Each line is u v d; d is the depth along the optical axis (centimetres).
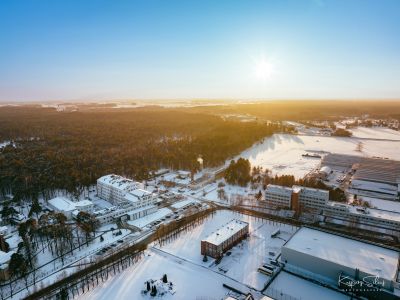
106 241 14800
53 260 13112
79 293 10894
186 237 14975
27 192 19675
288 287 10919
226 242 13462
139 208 17975
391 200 19700
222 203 19675
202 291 10988
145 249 13975
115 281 11581
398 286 10119
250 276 11781
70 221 16612
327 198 17425
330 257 11469
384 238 14762
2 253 12500
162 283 11369
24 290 11194
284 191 18325
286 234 15162
